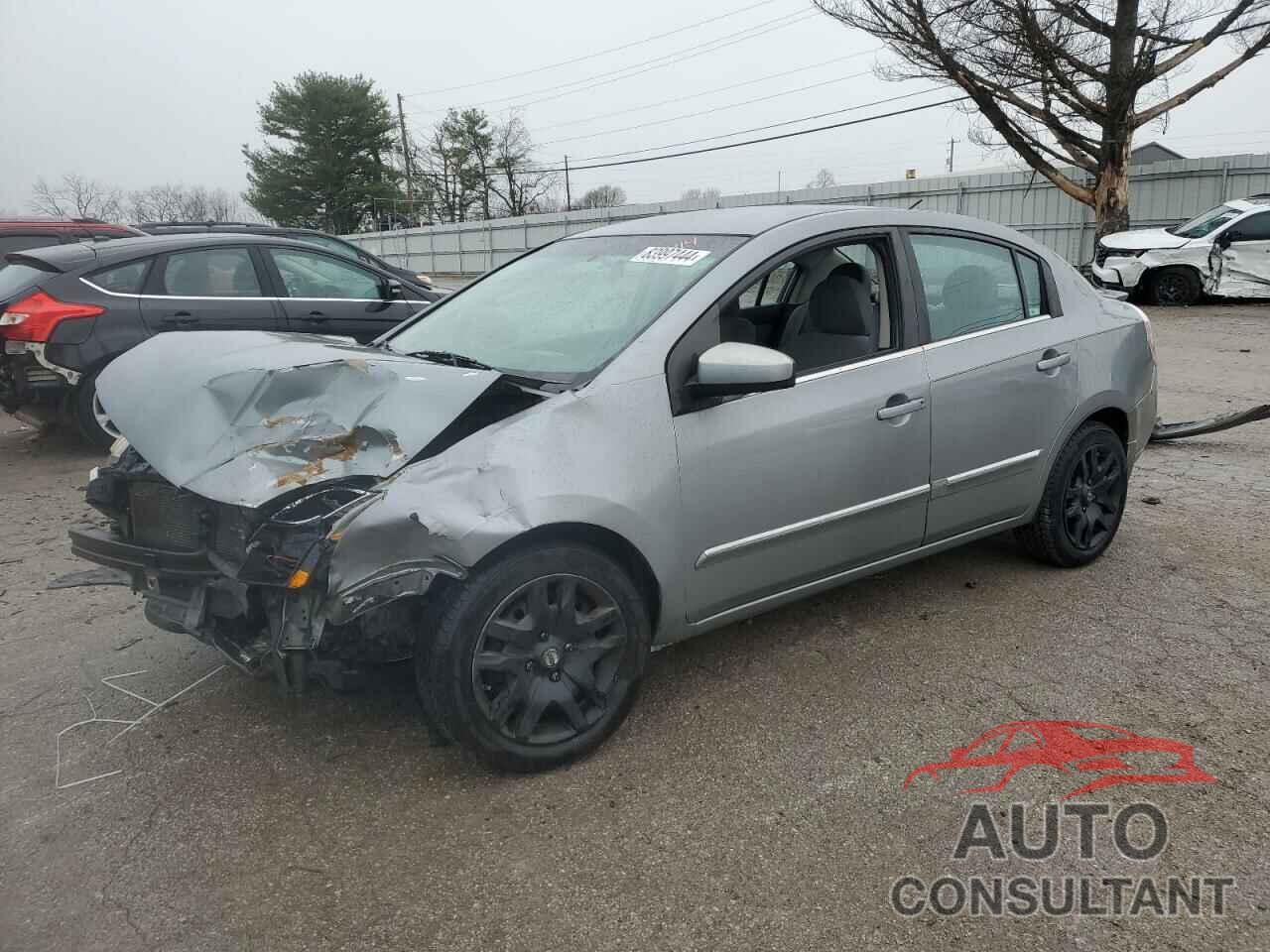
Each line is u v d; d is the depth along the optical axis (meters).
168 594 2.98
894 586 4.29
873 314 3.64
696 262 3.37
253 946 2.26
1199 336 12.71
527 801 2.79
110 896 2.43
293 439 2.71
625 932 2.28
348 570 2.52
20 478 6.74
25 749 3.12
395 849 2.59
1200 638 3.72
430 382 2.88
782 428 3.21
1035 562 4.54
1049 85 19.97
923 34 19.72
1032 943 2.21
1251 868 2.44
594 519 2.81
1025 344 3.97
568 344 3.27
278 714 3.30
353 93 55.47
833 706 3.27
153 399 2.96
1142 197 22.39
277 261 7.61
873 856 2.53
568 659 2.90
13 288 6.91
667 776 2.90
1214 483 5.82
